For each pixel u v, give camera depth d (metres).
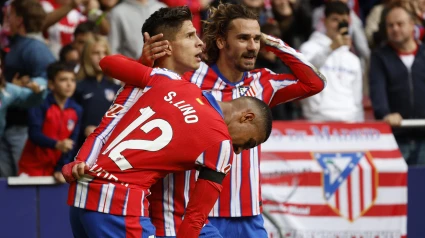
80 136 19.39
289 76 13.84
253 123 11.48
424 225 19.72
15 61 19.53
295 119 21.67
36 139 18.09
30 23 19.58
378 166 18.95
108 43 21.55
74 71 18.66
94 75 19.61
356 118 20.86
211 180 10.95
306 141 18.91
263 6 23.88
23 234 17.83
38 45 19.53
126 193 10.97
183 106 11.18
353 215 18.81
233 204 13.37
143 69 11.73
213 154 10.92
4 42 21.80
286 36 23.98
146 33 12.27
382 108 20.48
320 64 20.42
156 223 12.34
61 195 18.09
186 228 10.93
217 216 13.34
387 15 20.92
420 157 20.53
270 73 13.91
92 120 19.36
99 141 11.52
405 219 19.06
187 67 12.25
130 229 10.95
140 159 11.03
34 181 17.88
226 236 13.46
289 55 13.71
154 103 11.34
